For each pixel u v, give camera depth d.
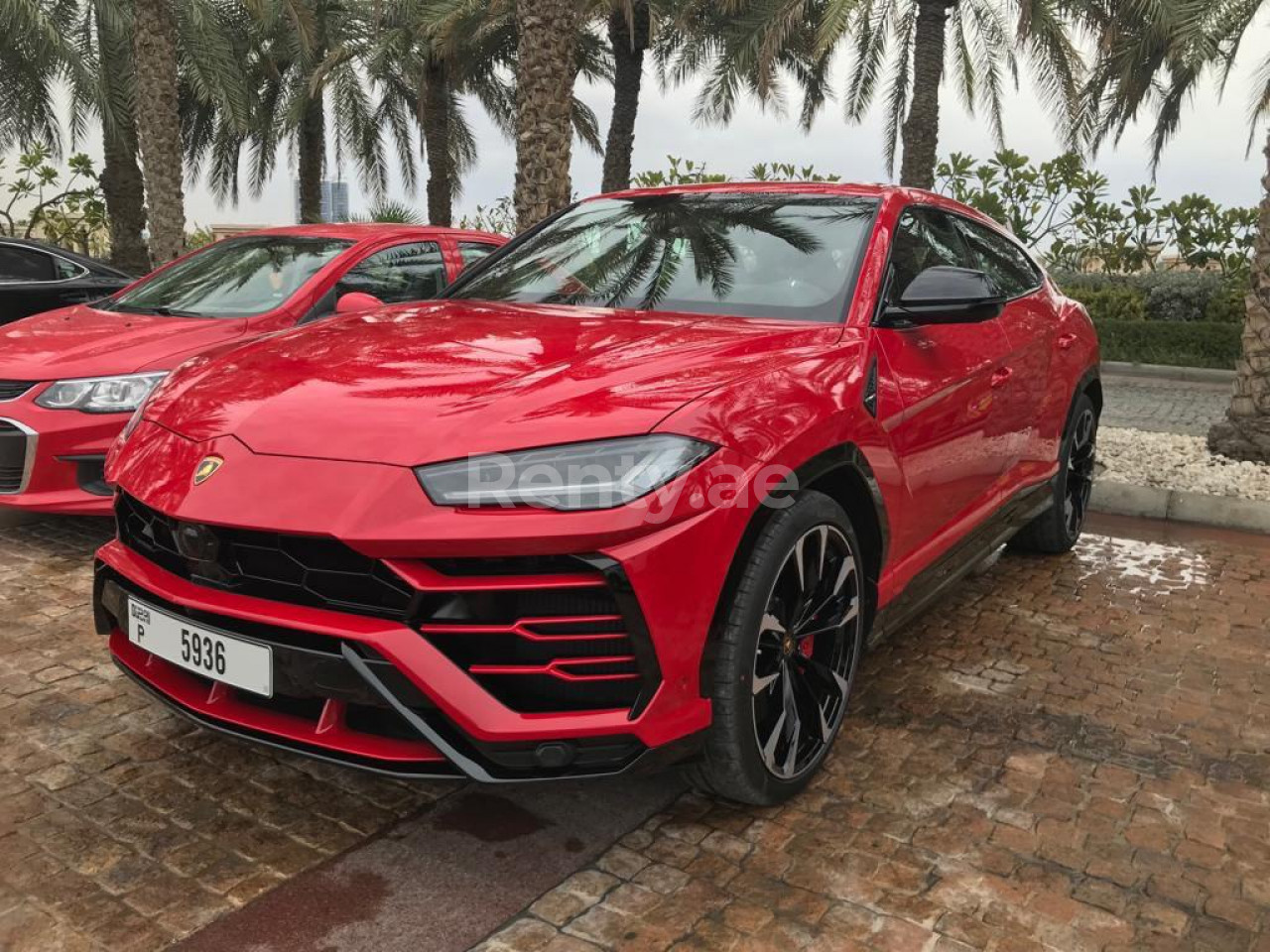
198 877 2.19
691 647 2.11
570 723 2.02
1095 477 5.99
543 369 2.35
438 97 21.03
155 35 11.65
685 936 2.02
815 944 2.00
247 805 2.47
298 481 2.08
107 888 2.14
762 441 2.23
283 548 2.11
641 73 19.66
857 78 18.81
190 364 2.79
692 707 2.15
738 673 2.21
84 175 20.12
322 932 2.02
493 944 1.99
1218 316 14.39
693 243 3.22
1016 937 2.04
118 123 16.70
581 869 2.24
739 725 2.24
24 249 7.92
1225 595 4.20
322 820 2.42
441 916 2.08
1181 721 3.04
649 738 2.07
